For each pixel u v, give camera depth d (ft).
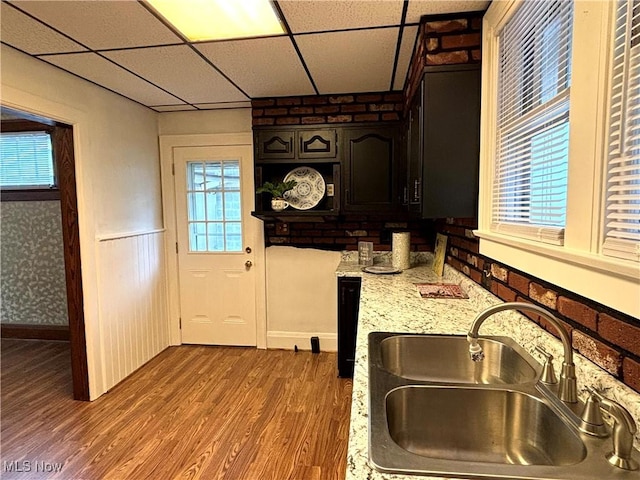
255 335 12.44
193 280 12.52
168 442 7.32
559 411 2.99
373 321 5.50
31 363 11.27
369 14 5.87
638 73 2.60
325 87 9.87
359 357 4.15
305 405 8.68
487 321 5.48
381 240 11.66
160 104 11.12
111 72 8.34
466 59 5.94
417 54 6.84
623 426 2.39
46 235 13.08
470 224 7.06
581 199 3.16
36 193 12.94
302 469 6.53
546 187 3.96
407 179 9.16
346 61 7.92
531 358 3.95
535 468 2.37
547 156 3.98
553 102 3.76
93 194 9.08
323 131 10.66
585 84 3.10
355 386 3.49
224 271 12.40
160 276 12.06
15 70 7.08
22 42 6.73
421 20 6.07
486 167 5.70
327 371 10.52
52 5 5.48
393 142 10.40
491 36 5.52
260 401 8.87
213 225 12.34
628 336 2.73
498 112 5.41
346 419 8.09
